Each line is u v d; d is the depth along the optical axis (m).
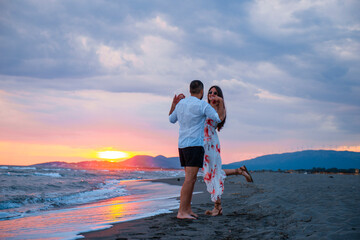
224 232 2.47
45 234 2.59
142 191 9.79
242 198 5.35
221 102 3.58
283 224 2.74
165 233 2.44
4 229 2.93
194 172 3.33
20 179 14.38
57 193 8.15
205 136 3.64
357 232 2.16
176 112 3.53
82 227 2.91
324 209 3.24
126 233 2.47
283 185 7.28
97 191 8.98
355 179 10.00
